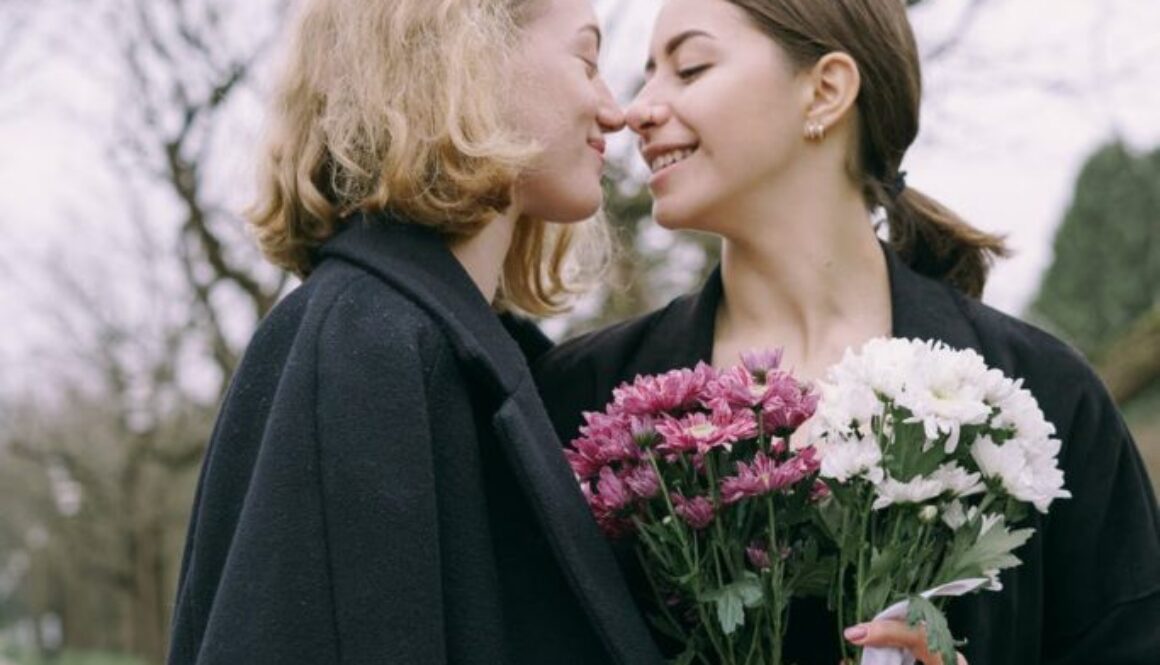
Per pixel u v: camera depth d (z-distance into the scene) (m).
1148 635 1.81
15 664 25.94
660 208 1.88
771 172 1.85
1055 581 1.86
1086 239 11.13
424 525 1.44
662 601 1.64
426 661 1.41
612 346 1.97
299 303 1.56
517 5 1.67
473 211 1.60
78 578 21.36
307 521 1.42
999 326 1.91
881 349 1.55
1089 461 1.85
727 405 1.54
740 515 1.54
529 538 1.58
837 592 1.57
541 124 1.67
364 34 1.60
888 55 1.88
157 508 13.34
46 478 16.12
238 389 1.55
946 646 1.44
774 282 1.91
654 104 1.87
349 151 1.59
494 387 1.55
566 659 1.55
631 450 1.58
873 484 1.50
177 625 1.53
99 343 10.19
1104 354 4.12
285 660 1.38
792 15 1.83
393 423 1.46
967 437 1.52
